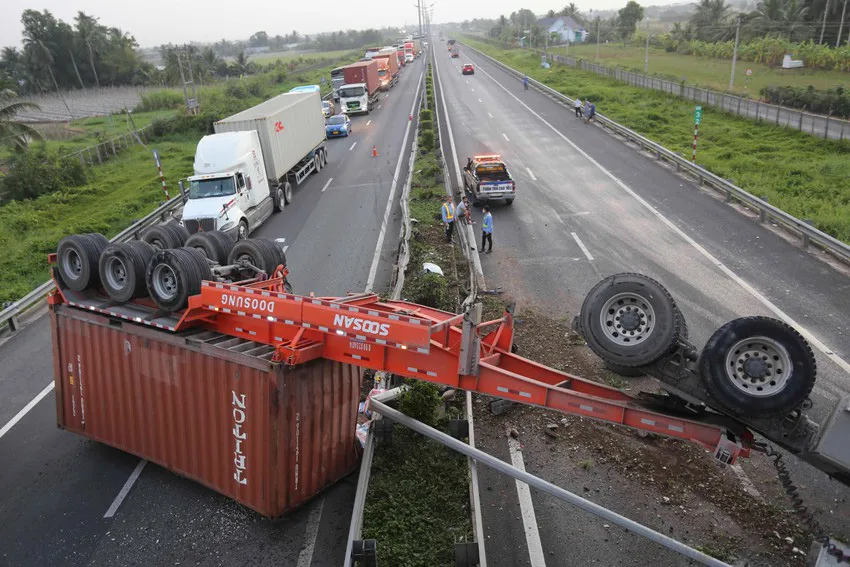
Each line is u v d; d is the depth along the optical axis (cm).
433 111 4391
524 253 1888
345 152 3644
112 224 2630
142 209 2839
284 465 823
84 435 1066
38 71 8081
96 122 5853
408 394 982
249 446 834
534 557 792
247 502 856
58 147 4175
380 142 3844
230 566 800
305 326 800
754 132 3562
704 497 890
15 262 2198
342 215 2366
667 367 671
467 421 975
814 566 688
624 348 671
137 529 877
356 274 1753
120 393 983
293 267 1848
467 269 1761
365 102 5022
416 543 786
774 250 1792
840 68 5519
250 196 2203
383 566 748
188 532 865
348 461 938
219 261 1152
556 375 792
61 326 1042
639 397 739
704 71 6203
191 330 920
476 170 2397
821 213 2102
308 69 9869
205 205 2009
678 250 1833
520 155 3206
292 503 851
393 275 1669
